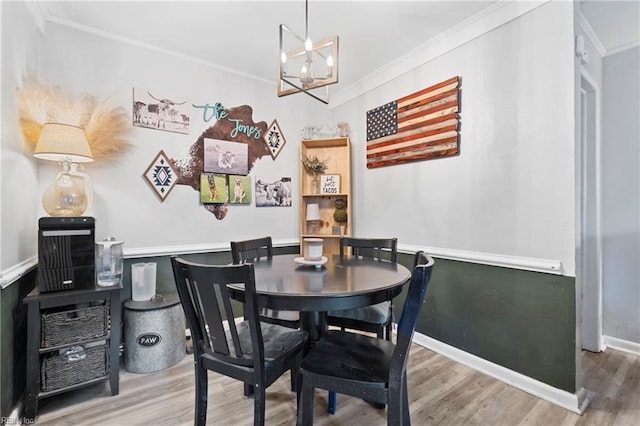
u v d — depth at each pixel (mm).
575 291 1704
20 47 1729
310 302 1247
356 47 2539
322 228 3449
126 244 2434
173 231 2650
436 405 1732
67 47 2197
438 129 2420
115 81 2387
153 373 2094
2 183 1461
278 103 3275
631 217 2391
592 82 2301
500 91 2035
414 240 2654
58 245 1713
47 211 1838
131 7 2053
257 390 1213
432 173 2500
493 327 2064
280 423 1582
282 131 3309
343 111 3436
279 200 3287
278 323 1925
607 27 2176
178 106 2674
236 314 2924
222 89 2910
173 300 2285
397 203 2816
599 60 2439
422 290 1086
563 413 1663
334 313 1923
